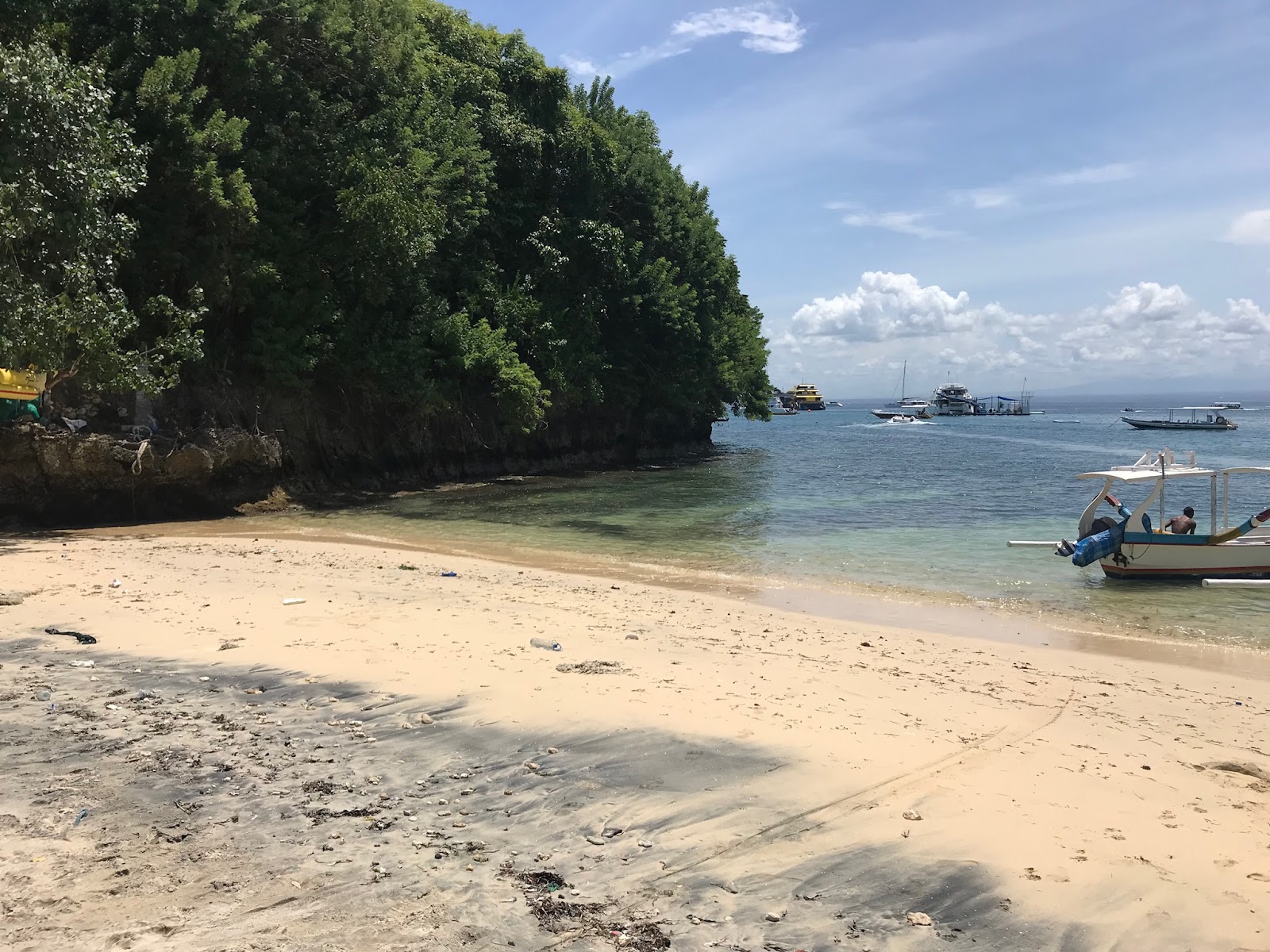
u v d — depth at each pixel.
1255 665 10.17
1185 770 6.33
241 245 24.62
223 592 11.94
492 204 38.62
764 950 3.76
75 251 16.80
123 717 6.62
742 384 57.31
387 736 6.36
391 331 30.22
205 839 4.65
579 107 48.38
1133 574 15.68
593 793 5.43
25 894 4.01
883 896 4.25
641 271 43.97
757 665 8.98
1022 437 76.69
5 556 14.70
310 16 26.95
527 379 34.69
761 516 24.77
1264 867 4.70
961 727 7.12
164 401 23.38
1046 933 3.97
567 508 27.09
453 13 40.22
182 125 21.42
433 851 4.59
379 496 30.12
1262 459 48.62
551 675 8.05
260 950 3.62
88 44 21.58
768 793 5.47
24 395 19.23
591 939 3.80
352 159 27.23
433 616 10.78
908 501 28.28
